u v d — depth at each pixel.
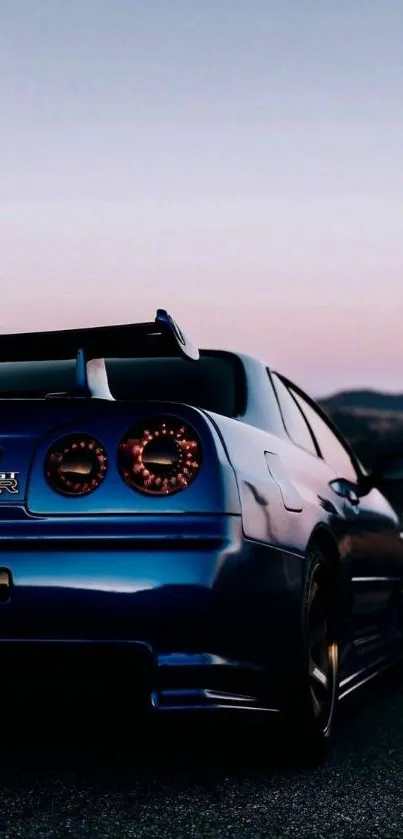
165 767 3.43
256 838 2.73
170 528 3.15
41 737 3.83
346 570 4.12
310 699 3.54
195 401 3.75
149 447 3.22
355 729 4.18
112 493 3.19
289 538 3.52
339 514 4.09
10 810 2.94
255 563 3.27
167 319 3.30
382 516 4.86
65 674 3.19
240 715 3.33
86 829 2.79
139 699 3.20
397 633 5.23
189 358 3.48
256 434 3.65
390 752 3.75
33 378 3.94
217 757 3.58
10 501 3.21
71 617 3.13
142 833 2.76
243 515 3.26
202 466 3.21
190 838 2.73
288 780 3.33
